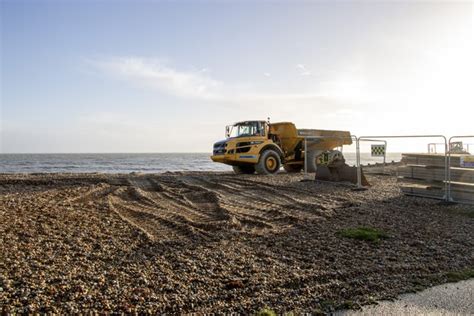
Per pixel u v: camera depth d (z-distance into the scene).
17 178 14.37
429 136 9.71
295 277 4.36
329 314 3.59
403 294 4.05
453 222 7.17
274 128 20.11
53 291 3.81
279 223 7.17
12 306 3.47
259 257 5.10
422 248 5.61
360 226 6.75
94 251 5.25
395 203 9.02
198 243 5.71
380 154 14.19
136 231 6.36
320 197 10.09
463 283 4.36
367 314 3.59
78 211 7.90
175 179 15.27
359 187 11.77
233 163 17.97
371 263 4.93
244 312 3.55
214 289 4.00
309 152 19.67
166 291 3.93
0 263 4.54
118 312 3.45
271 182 13.48
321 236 6.16
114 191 11.30
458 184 8.91
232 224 6.86
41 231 6.12
